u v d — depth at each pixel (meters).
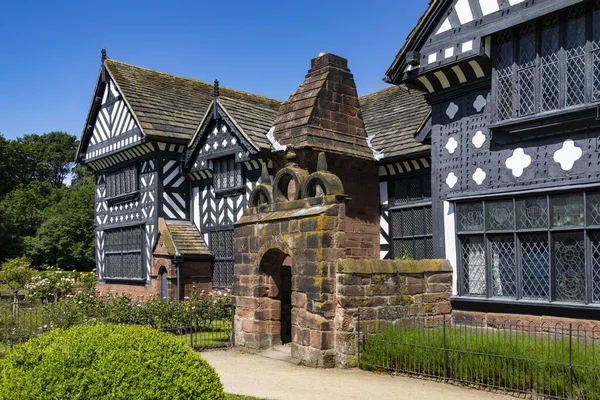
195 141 17.47
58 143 58.19
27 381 4.41
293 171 10.16
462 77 10.05
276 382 8.01
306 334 9.24
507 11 9.09
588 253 8.21
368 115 17.02
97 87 20.28
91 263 36.12
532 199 8.95
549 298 8.60
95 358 4.63
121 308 13.30
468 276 9.86
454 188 10.14
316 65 13.63
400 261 9.50
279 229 10.01
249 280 10.73
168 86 20.58
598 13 8.13
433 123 10.67
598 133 8.19
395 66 10.87
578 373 6.63
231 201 16.86
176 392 4.67
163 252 17.38
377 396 7.14
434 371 8.01
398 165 13.48
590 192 8.24
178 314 13.16
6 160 48.81
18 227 39.31
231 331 11.41
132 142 18.47
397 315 9.30
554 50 8.69
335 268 8.99
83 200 36.91
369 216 13.57
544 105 8.79
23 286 21.69
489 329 9.23
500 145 9.45
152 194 18.19
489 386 7.45
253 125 15.78
